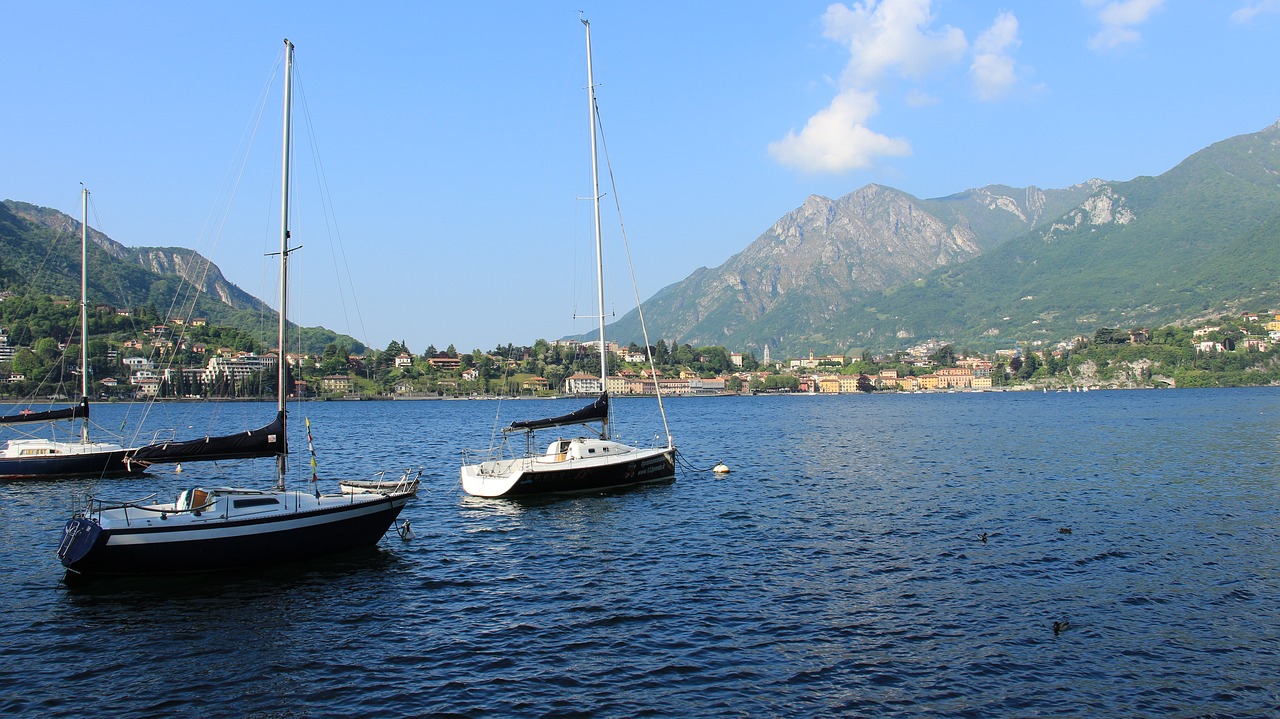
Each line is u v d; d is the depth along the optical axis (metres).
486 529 36.69
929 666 19.94
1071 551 31.08
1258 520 36.53
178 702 18.33
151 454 29.14
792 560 30.45
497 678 19.48
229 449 29.88
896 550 31.75
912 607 24.42
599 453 47.47
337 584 27.45
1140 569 28.33
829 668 19.89
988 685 18.84
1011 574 27.91
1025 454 68.12
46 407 157.00
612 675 19.59
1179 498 42.75
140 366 193.88
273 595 26.14
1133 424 106.81
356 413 191.88
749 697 18.33
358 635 22.55
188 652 21.33
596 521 38.50
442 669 20.08
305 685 19.19
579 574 28.83
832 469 59.19
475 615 24.22
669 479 51.53
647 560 30.78
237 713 17.75
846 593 25.98
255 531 28.42
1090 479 50.91
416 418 165.88
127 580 27.31
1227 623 22.69
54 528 37.00
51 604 25.19
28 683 19.33
